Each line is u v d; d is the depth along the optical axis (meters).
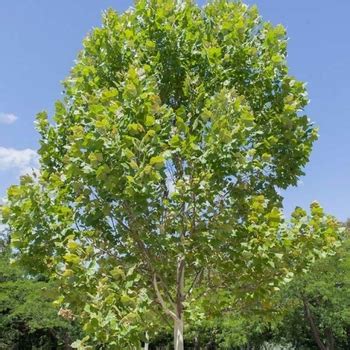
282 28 8.12
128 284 6.25
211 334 34.31
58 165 8.20
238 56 7.98
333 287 24.03
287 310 8.86
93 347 6.23
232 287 8.06
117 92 6.67
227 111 6.67
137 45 8.04
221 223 6.77
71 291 6.60
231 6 8.51
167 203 6.81
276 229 6.96
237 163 6.73
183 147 6.68
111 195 6.49
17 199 7.12
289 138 7.94
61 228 7.25
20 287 28.48
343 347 33.28
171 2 8.16
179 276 7.64
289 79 8.05
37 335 39.16
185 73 8.02
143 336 6.39
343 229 7.59
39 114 8.30
